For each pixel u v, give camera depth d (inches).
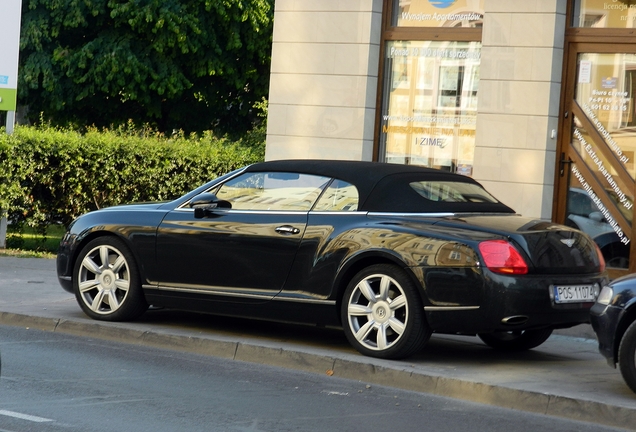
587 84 534.6
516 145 541.0
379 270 343.9
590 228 534.0
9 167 638.5
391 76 580.7
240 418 275.1
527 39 537.6
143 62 1115.3
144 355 363.6
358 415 284.8
